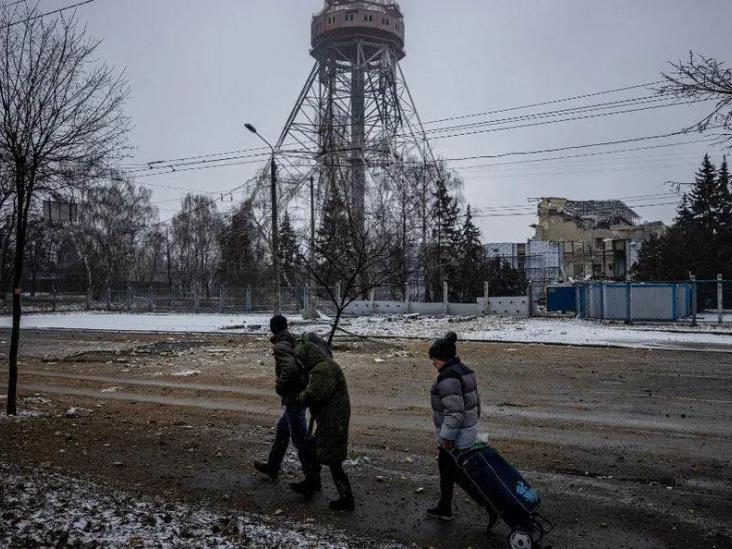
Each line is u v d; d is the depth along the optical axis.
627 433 8.41
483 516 5.42
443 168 51.50
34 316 44.81
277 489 6.14
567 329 26.75
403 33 67.81
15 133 8.75
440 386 4.89
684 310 29.55
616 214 91.94
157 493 5.89
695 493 5.98
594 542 4.81
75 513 5.01
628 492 6.01
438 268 47.19
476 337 23.42
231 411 10.23
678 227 50.00
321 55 66.06
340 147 40.81
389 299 45.53
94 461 7.02
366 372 14.45
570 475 6.56
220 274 55.84
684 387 12.08
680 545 4.75
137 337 25.92
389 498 5.90
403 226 44.12
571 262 79.31
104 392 12.23
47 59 8.96
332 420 5.54
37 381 13.82
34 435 8.16
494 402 10.66
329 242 19.45
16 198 10.09
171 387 12.76
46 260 72.44
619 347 19.50
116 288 68.75
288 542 4.57
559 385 12.39
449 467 5.24
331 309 43.06
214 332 28.17
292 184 42.44
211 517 5.10
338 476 5.53
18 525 4.71
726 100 8.55
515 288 49.97
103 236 61.34
